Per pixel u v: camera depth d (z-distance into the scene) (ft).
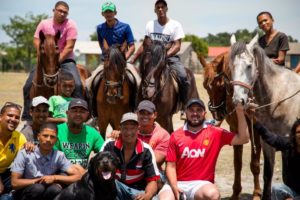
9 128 17.89
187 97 26.37
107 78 24.14
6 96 74.43
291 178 17.21
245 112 19.58
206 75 25.14
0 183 17.87
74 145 18.81
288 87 21.15
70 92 22.82
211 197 16.88
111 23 27.27
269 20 23.84
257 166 23.44
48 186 17.19
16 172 17.35
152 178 17.43
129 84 25.50
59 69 23.97
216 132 17.76
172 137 17.99
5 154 18.21
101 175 15.56
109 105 24.99
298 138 16.48
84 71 28.94
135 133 17.16
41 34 23.95
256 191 23.58
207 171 17.76
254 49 20.47
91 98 25.91
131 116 17.12
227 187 26.17
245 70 19.56
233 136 17.69
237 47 19.94
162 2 27.09
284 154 17.58
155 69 24.18
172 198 17.29
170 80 25.40
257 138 23.75
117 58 23.98
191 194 17.42
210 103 24.94
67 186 17.38
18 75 153.99
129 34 27.50
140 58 25.26
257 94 20.98
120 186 17.31
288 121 21.04
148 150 17.60
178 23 27.48
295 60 209.97
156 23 27.73
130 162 17.38
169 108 25.31
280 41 23.65
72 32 26.35
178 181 18.02
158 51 24.52
